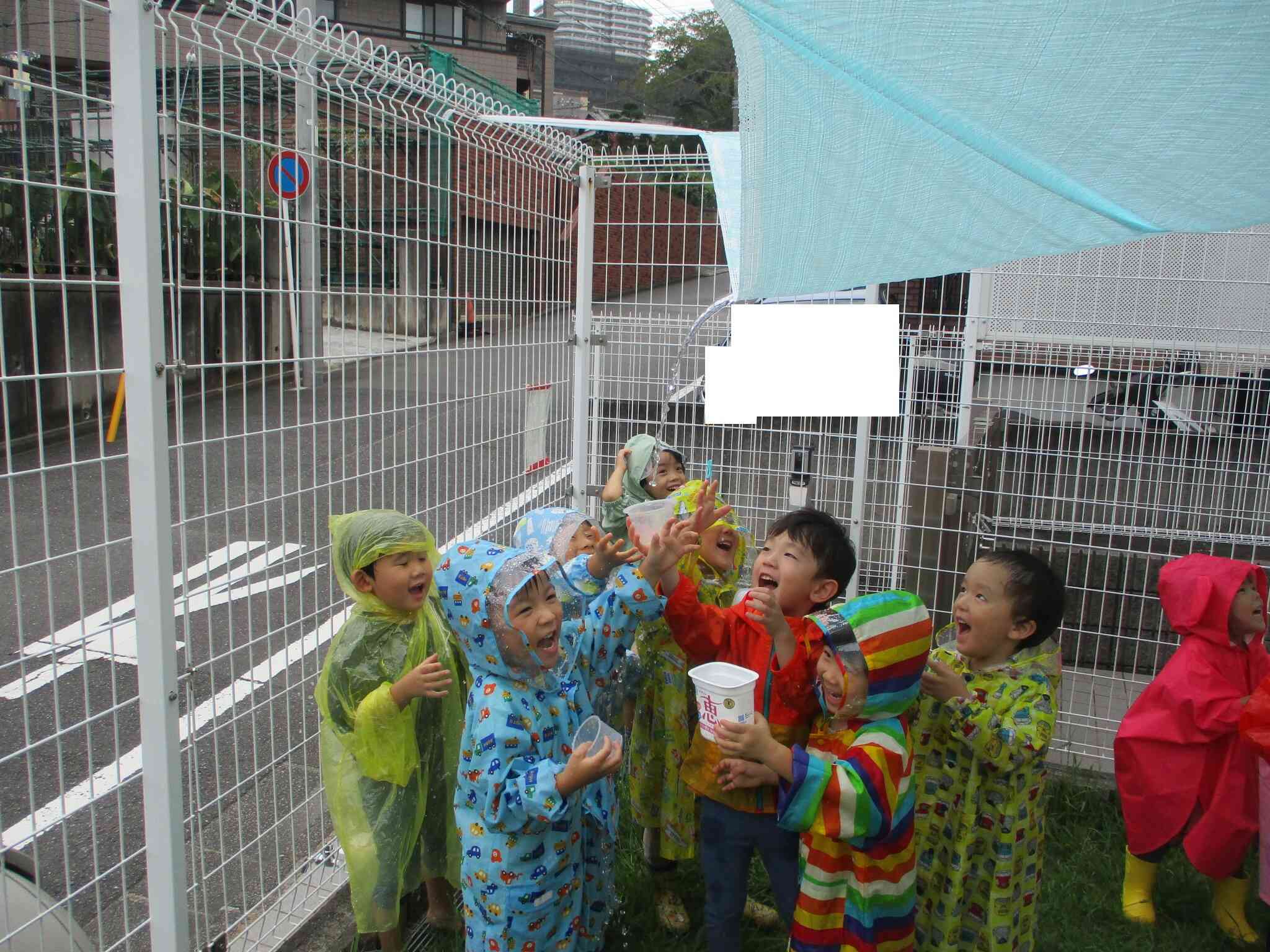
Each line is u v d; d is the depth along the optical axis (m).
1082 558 4.18
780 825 2.03
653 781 2.77
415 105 2.70
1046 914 2.80
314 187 2.29
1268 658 2.71
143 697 1.79
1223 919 2.77
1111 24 1.52
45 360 5.70
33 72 1.91
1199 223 2.25
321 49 2.28
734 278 2.57
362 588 2.40
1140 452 3.91
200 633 4.52
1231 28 1.49
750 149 1.97
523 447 3.58
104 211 2.98
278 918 2.51
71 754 3.48
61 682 4.02
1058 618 2.33
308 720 3.77
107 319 6.11
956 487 3.79
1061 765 3.60
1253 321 3.67
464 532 3.13
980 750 2.19
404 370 2.76
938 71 1.71
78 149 2.03
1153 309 3.78
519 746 2.10
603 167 3.98
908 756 2.07
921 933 2.40
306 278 2.38
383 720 2.27
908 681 2.04
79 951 1.85
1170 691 2.72
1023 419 4.05
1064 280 3.84
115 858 2.88
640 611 2.35
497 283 3.27
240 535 5.54
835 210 2.16
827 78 1.77
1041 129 1.84
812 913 2.09
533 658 2.12
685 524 2.33
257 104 2.40
